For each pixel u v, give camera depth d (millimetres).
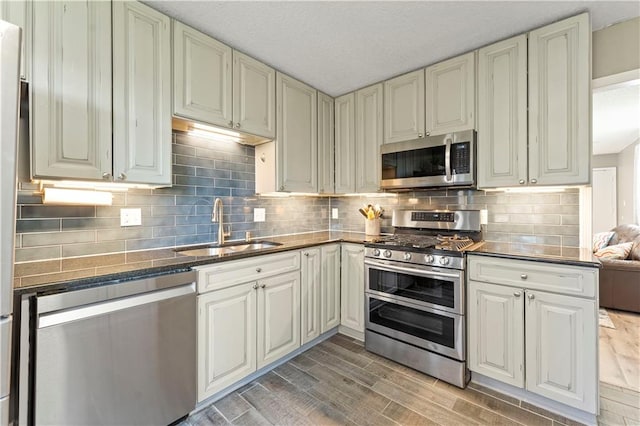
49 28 1265
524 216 2150
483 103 2014
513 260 1718
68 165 1312
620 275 3203
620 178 6484
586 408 1517
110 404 1275
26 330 1088
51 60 1267
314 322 2371
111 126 1443
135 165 1526
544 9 1644
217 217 2213
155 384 1419
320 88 2697
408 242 2219
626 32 1765
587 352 1514
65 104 1304
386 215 2885
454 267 1893
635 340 2553
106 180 1430
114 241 1745
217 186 2256
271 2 1562
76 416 1183
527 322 1681
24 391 1093
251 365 1882
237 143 2391
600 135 5160
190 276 1549
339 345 2455
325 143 2791
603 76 1833
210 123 1847
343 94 2826
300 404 1714
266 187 2410
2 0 1163
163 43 1633
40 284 1117
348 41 1938
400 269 2135
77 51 1339
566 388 1571
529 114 1840
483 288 1831
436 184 2184
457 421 1572
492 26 1794
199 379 1610
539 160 1809
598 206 6898
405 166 2361
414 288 2096
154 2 1559
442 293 1958
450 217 2396
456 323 1891
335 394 1807
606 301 3275
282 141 2361
